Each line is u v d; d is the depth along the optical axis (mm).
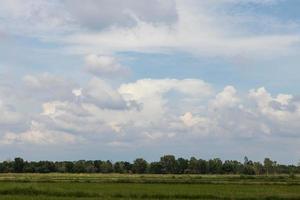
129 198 68750
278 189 88625
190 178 156750
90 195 72625
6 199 64375
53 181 117750
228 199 69188
